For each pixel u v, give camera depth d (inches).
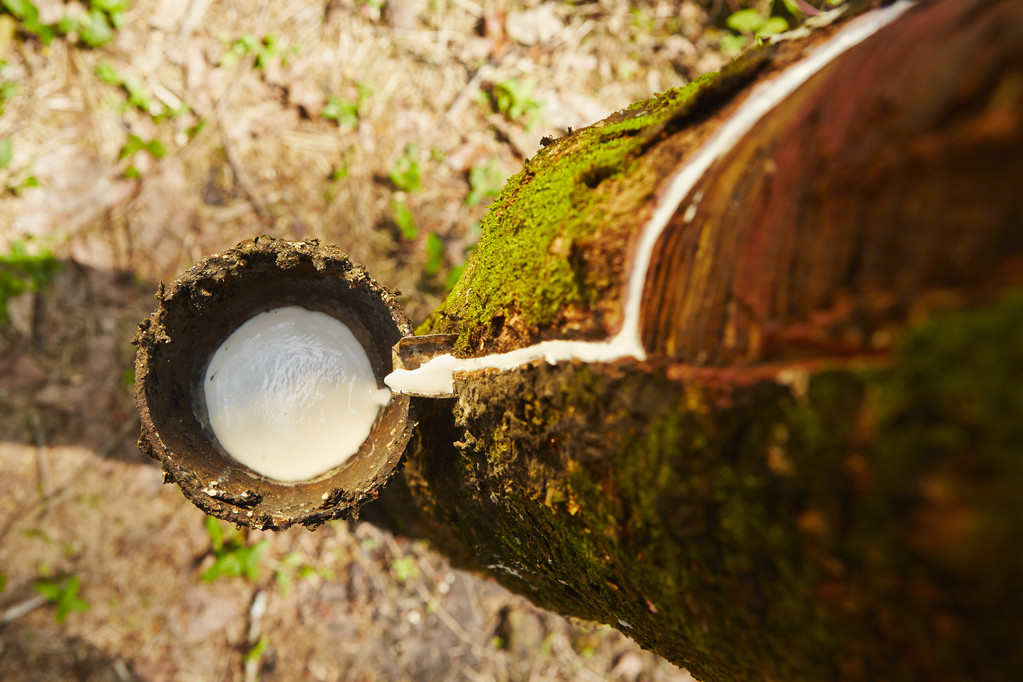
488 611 28.0
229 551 27.3
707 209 12.2
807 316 10.0
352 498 16.4
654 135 13.7
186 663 26.6
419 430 17.7
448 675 27.2
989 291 7.9
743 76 12.9
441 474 17.8
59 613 26.3
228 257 16.7
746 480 10.9
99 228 28.4
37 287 27.8
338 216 29.7
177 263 28.8
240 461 17.9
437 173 30.4
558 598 18.4
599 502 13.6
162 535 27.3
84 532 26.9
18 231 27.7
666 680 28.1
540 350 14.5
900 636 9.7
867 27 12.4
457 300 17.0
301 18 30.7
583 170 14.3
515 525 16.7
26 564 26.4
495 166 30.4
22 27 28.4
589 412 13.3
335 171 30.0
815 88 10.8
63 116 28.6
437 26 31.4
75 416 27.6
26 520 26.7
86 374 27.9
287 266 17.1
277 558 27.5
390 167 30.1
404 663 27.1
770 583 11.5
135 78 29.1
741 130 12.8
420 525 22.9
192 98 29.5
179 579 27.1
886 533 9.0
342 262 16.8
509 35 31.4
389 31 31.1
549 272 14.3
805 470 9.9
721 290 11.7
